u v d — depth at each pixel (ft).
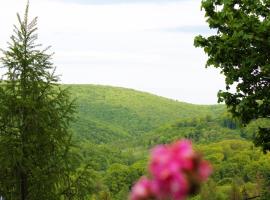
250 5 51.03
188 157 9.20
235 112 54.44
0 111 46.39
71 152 48.60
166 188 9.14
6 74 48.19
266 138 54.54
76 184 47.60
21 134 47.11
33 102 46.68
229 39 49.78
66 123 49.01
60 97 49.14
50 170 47.11
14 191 47.06
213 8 53.36
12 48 48.11
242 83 53.52
